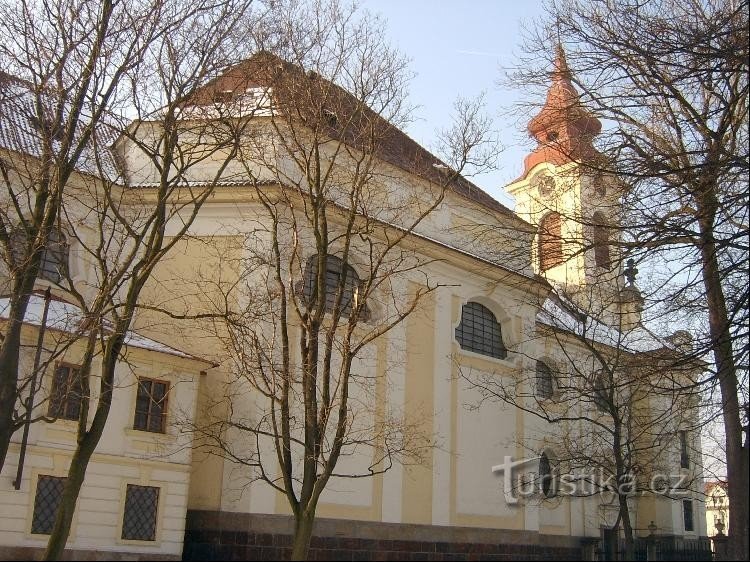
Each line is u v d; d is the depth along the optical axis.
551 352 34.25
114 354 15.31
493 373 29.84
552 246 20.30
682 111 18.77
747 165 14.57
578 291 25.72
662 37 16.86
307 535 16.92
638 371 21.58
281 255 23.14
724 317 16.83
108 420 20.73
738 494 13.40
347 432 20.81
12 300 14.95
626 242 17.44
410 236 26.86
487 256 29.66
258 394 22.50
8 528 18.69
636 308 20.98
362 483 24.44
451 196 29.62
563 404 33.44
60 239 17.11
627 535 23.91
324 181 19.88
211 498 22.25
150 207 24.39
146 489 21.05
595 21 17.95
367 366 25.41
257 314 18.55
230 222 24.45
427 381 27.19
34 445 19.39
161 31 16.41
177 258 24.69
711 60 16.08
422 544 25.64
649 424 24.27
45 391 19.75
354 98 20.62
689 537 40.47
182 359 22.30
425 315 27.61
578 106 19.05
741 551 13.12
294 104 19.84
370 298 26.02
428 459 26.55
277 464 22.41
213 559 21.66
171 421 21.83
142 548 20.56
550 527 33.03
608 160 18.05
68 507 14.09
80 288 24.02
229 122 19.11
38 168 17.48
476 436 28.58
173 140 16.47
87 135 15.83
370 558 24.06
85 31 15.91
